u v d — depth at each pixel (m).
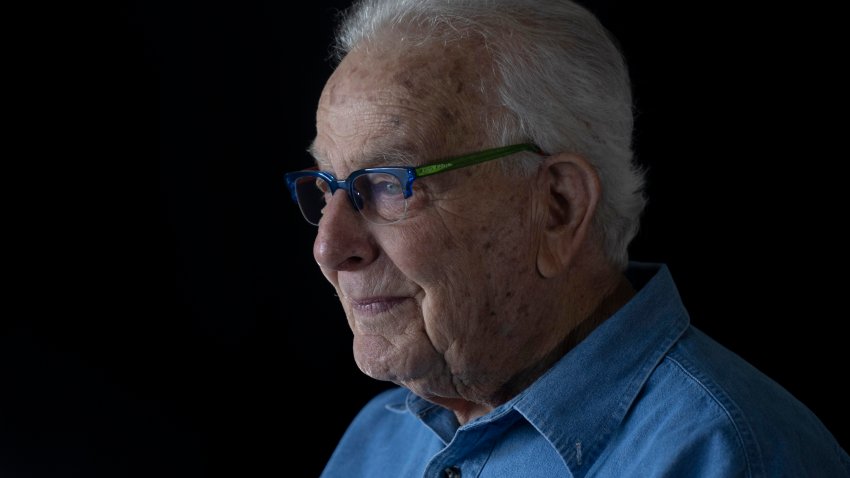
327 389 2.18
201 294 2.18
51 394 2.14
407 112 1.06
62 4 2.13
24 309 2.14
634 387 1.10
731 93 1.83
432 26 1.11
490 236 1.08
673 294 1.19
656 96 1.90
